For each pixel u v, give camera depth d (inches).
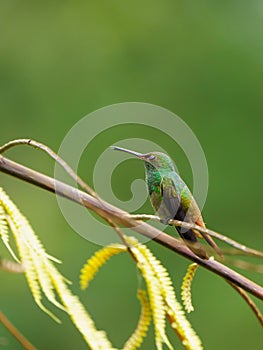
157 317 97.3
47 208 552.7
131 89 699.4
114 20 725.9
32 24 719.1
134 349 96.7
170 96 698.8
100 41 715.4
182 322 100.0
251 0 749.3
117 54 713.6
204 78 701.9
